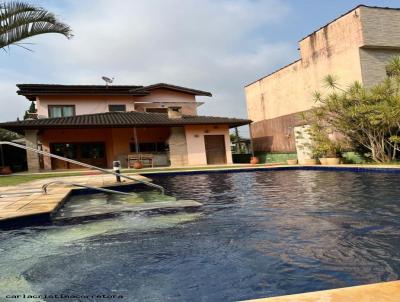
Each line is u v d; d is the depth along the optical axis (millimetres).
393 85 13133
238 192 9000
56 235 5094
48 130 19891
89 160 20859
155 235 4895
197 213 6359
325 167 13594
